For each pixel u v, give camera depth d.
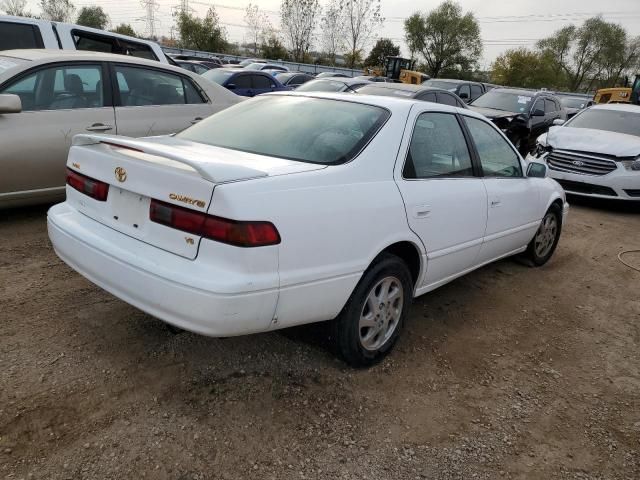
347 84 12.40
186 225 2.46
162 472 2.30
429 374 3.29
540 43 72.44
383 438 2.67
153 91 5.96
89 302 3.67
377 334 3.23
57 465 2.28
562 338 3.99
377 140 3.14
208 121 3.71
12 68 4.99
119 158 2.78
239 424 2.64
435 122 3.67
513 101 13.47
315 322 2.92
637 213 8.82
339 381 3.08
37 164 5.01
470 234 3.85
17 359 2.96
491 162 4.28
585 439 2.85
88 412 2.61
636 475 2.61
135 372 2.95
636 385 3.42
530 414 3.01
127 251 2.65
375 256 2.97
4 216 5.32
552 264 5.69
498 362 3.54
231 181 2.42
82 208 3.07
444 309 4.26
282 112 3.51
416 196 3.23
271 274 2.47
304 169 2.78
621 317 4.48
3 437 2.39
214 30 51.69
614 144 8.63
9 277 3.96
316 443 2.58
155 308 2.53
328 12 45.19
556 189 5.32
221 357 3.17
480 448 2.68
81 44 8.09
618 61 69.50
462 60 65.75
